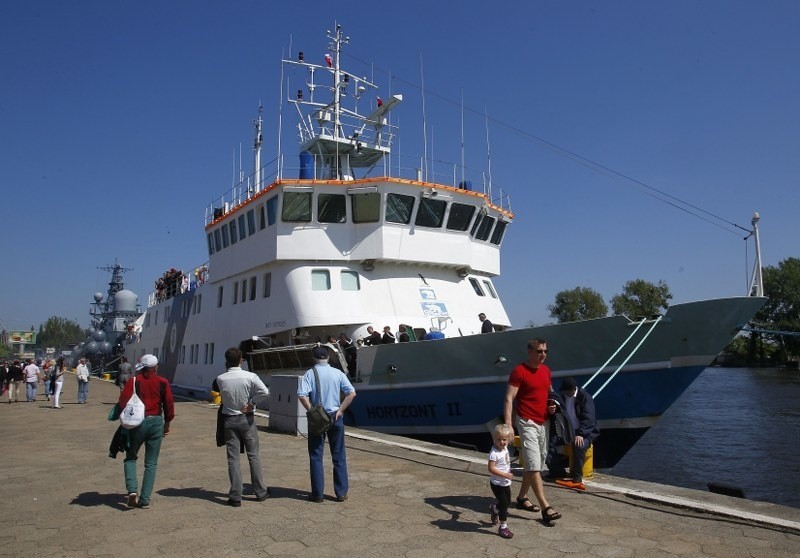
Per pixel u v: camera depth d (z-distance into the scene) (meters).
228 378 7.76
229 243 20.64
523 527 6.70
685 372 10.57
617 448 11.42
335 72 21.23
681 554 5.84
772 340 63.19
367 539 6.31
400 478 9.10
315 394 7.77
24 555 5.91
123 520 7.02
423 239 17.09
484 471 9.57
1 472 9.95
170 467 10.13
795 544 6.11
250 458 7.84
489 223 18.78
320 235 16.75
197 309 24.22
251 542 6.23
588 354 11.32
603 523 6.84
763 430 25.84
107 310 64.19
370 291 16.69
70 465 10.54
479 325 17.58
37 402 26.06
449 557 5.78
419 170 17.36
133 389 7.61
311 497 7.78
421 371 13.48
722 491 10.38
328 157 21.31
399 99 20.17
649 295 61.09
